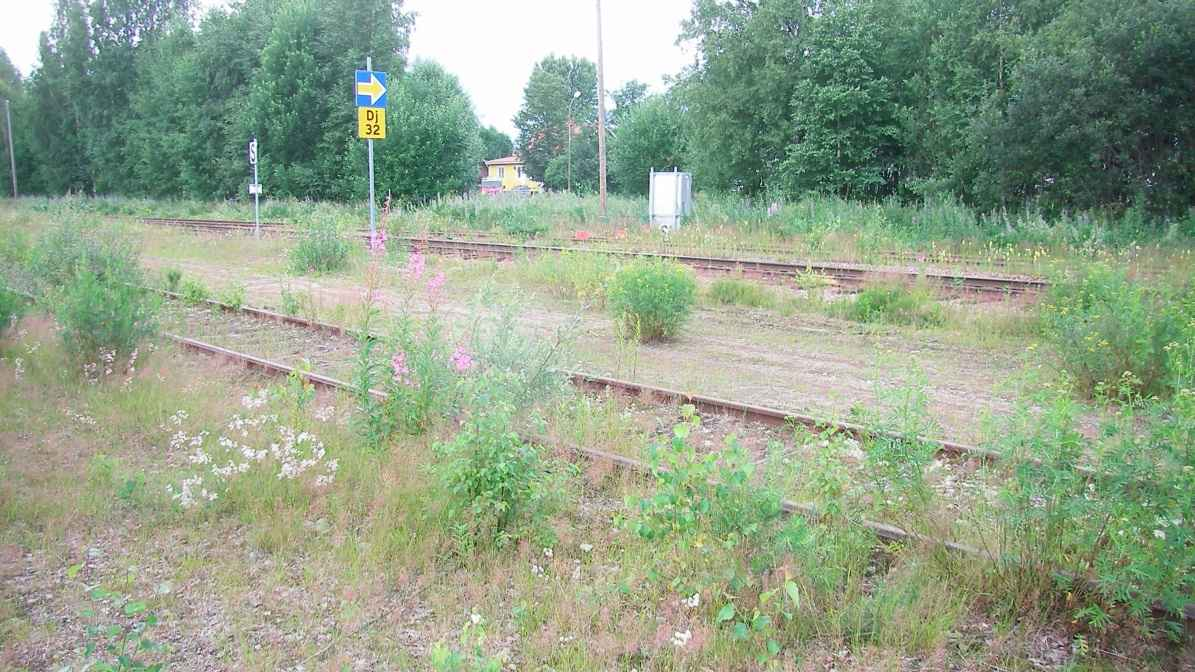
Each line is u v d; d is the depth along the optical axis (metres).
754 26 34.28
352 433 7.01
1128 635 4.20
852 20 32.69
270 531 5.34
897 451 5.16
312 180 45.34
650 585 4.71
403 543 5.18
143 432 7.19
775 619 4.35
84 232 14.84
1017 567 4.52
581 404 7.62
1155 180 24.31
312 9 46.22
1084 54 22.83
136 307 9.48
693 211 28.53
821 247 21.61
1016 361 10.33
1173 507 4.01
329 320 12.41
